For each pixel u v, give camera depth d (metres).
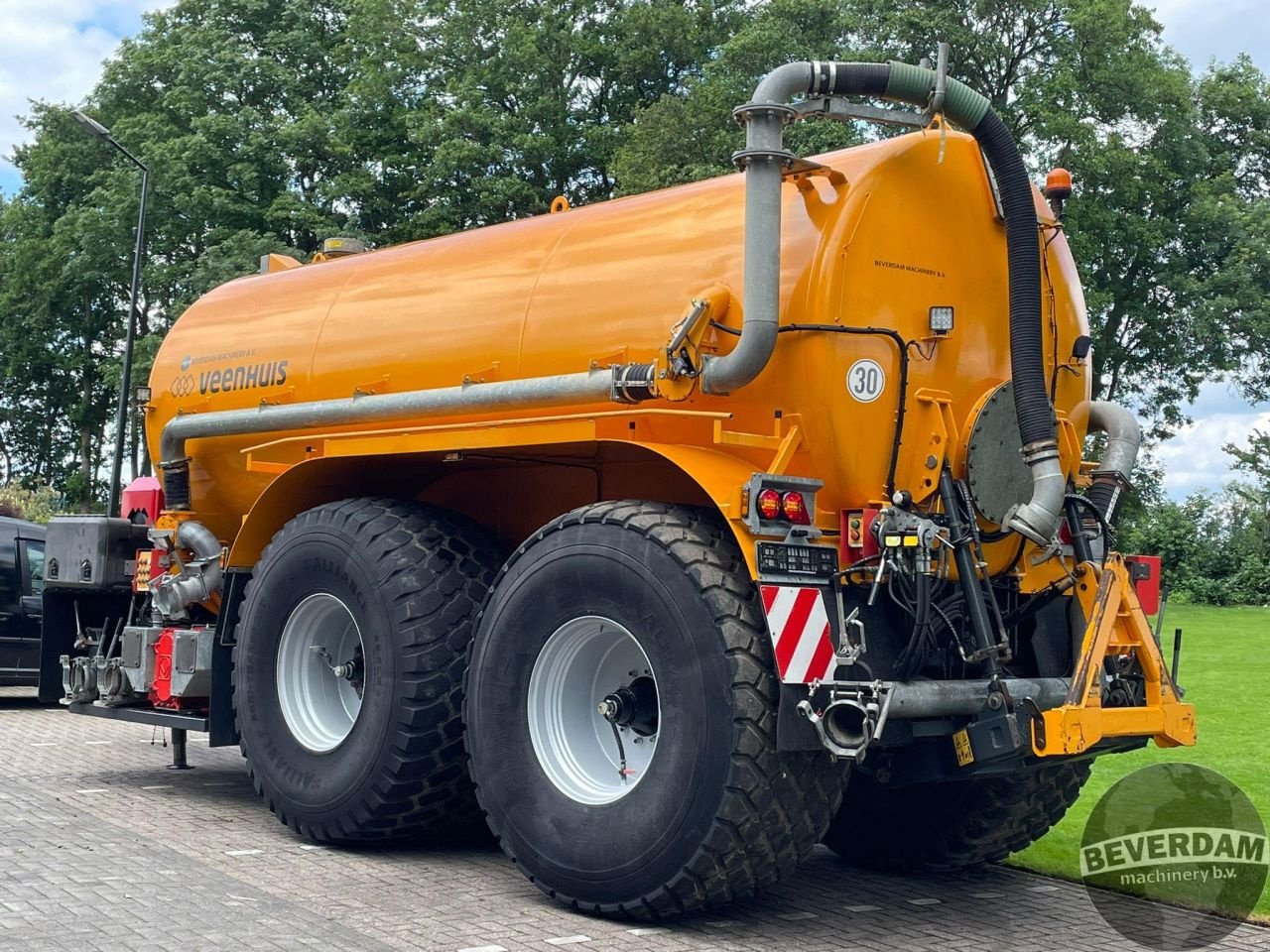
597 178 36.47
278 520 6.86
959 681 4.88
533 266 6.16
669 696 4.80
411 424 6.25
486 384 5.85
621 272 5.73
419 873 5.71
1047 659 5.46
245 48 38.97
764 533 4.71
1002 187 5.30
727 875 4.72
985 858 6.02
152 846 6.03
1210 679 13.75
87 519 8.31
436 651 5.84
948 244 5.36
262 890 5.26
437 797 5.91
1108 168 28.92
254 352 7.48
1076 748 4.59
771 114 4.90
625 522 5.05
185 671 7.10
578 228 6.12
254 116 36.47
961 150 5.47
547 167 35.97
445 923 4.84
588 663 5.36
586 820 5.01
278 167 36.44
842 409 5.01
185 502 7.75
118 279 38.38
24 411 52.41
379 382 6.64
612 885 4.88
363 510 6.21
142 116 38.56
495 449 5.82
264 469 6.90
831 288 5.03
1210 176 34.44
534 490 6.47
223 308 8.02
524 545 5.44
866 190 5.15
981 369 5.40
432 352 6.41
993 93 30.39
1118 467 5.64
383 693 5.87
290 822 6.28
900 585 4.95
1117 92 29.91
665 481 5.89
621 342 5.60
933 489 5.16
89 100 42.22
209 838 6.28
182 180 35.56
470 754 5.47
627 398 5.20
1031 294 5.21
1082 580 5.27
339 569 6.11
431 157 35.69
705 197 5.66
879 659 4.95
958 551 5.02
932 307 5.23
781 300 5.13
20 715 11.73
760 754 4.61
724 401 5.27
